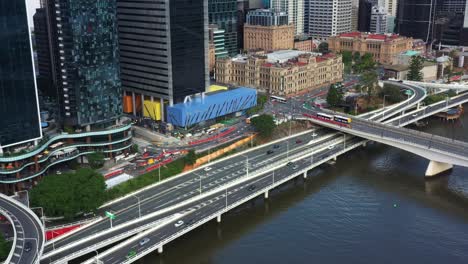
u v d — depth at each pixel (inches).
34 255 7106.3
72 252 7490.2
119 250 7691.9
